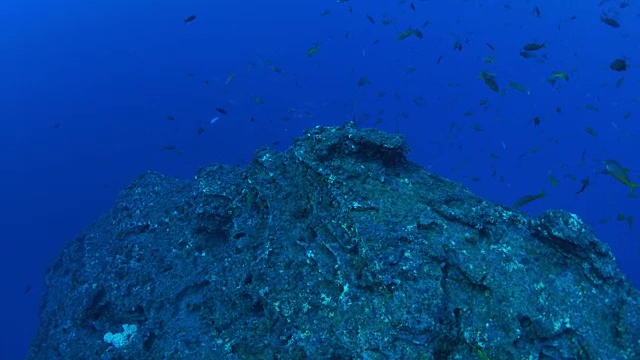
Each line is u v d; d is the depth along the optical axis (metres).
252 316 3.46
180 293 4.11
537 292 2.81
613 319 2.74
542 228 3.07
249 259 3.69
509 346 2.61
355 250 3.15
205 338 3.56
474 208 3.29
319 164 3.53
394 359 2.62
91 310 4.56
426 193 3.45
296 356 2.98
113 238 5.25
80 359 4.27
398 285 2.82
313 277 3.25
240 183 4.27
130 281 4.50
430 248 2.97
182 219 4.75
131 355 3.94
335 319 2.97
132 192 5.67
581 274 2.93
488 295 2.82
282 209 3.71
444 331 2.68
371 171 3.48
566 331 2.67
